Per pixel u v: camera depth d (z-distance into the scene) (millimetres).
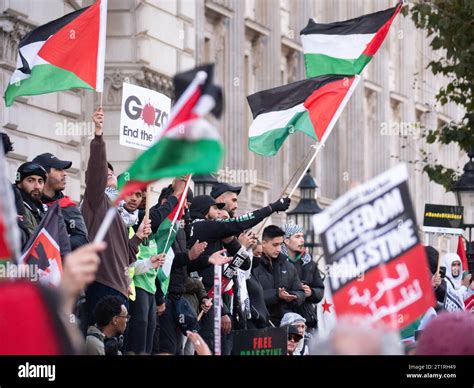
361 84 52625
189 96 7375
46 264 13961
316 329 20578
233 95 41844
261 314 18906
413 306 8945
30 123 25172
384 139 54500
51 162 16047
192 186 26875
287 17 47875
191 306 17859
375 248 8906
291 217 34781
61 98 26578
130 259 16266
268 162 44531
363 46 20766
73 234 15352
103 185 15867
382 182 8883
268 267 19641
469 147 31828
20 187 15430
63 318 6379
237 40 42125
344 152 51656
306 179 34906
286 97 20281
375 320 8742
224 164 41344
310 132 20141
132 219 16922
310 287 20797
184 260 17500
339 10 51250
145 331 16703
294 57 48156
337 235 8820
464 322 7609
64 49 17203
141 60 30203
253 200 42969
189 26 32656
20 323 6324
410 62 57281
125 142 17484
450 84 31875
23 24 24484
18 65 17312
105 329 14562
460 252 27328
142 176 7105
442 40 30938
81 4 28953
